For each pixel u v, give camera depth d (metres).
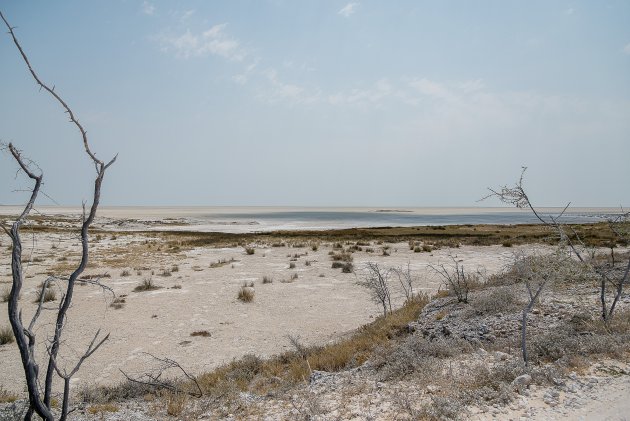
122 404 6.99
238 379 8.32
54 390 8.52
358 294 18.33
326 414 5.37
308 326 13.69
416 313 12.51
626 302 10.08
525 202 7.47
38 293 17.72
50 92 3.28
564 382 5.42
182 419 5.79
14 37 2.98
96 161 3.59
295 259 29.39
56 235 44.03
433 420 4.76
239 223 104.25
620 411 4.48
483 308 10.64
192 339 12.43
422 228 65.75
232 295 18.27
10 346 11.63
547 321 8.98
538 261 7.20
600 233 36.69
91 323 14.02
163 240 45.41
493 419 4.63
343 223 107.38
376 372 7.36
